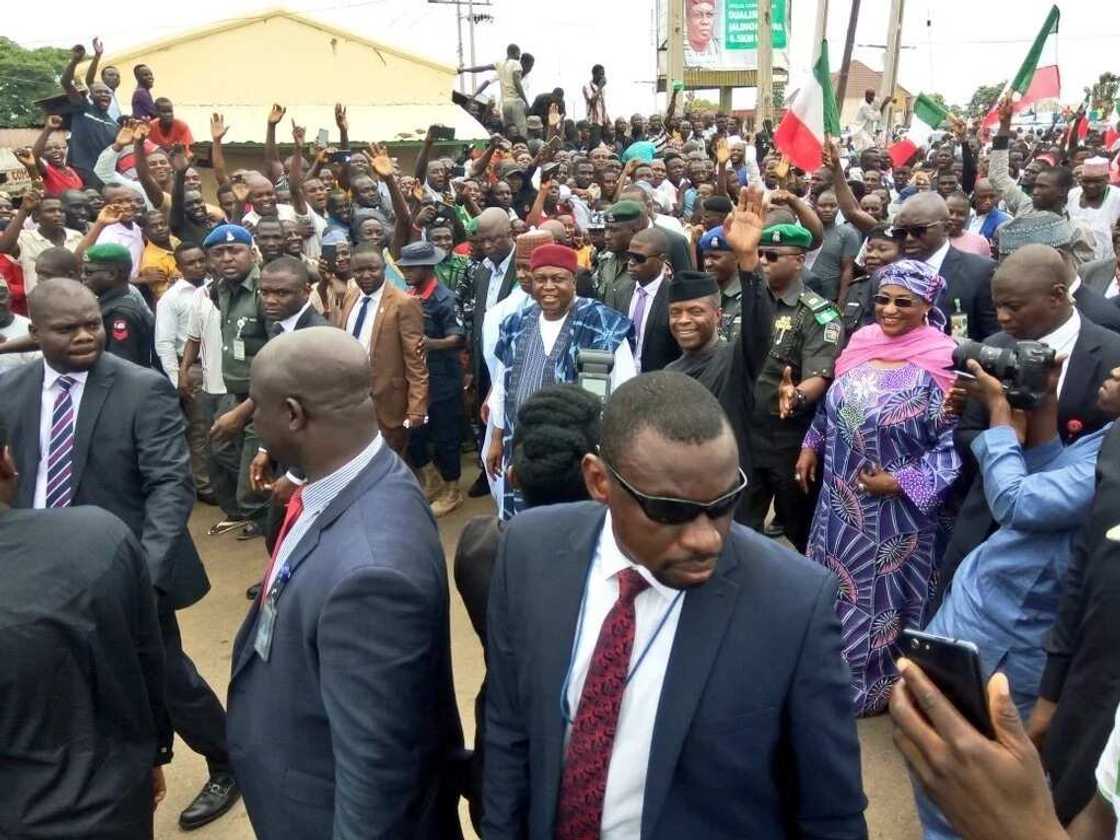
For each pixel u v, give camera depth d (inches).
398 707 66.2
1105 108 906.1
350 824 64.6
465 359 273.7
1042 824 38.9
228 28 674.2
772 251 157.6
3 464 77.1
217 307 232.4
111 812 79.6
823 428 151.7
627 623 61.9
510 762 68.8
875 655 143.5
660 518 55.6
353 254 211.5
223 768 133.5
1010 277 113.7
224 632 186.4
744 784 60.8
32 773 75.7
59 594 76.0
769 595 61.2
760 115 669.3
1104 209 297.4
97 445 119.4
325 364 72.8
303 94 701.9
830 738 60.7
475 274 264.8
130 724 83.0
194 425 251.8
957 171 432.5
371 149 272.7
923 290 133.3
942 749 40.2
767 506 166.2
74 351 116.3
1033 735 92.7
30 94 1238.3
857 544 140.3
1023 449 107.8
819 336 152.1
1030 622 105.1
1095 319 144.4
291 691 72.0
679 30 784.9
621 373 151.3
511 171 412.5
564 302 154.9
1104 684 81.3
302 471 79.2
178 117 648.4
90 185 405.4
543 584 66.1
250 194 307.1
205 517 250.5
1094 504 84.9
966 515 120.3
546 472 82.1
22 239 267.7
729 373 148.7
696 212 332.8
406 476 77.4
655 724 60.4
